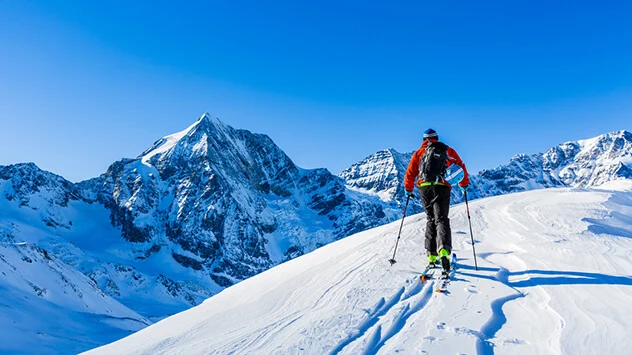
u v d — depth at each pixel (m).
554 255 6.77
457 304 4.72
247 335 4.86
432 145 6.57
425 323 4.22
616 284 4.93
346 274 6.98
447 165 6.54
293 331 4.61
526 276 5.69
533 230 9.38
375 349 3.82
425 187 6.45
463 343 3.67
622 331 3.61
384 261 7.28
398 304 4.96
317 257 10.17
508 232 9.48
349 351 3.82
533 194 16.25
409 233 9.84
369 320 4.57
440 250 5.87
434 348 3.62
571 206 12.09
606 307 4.21
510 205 13.38
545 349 3.51
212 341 5.00
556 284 5.17
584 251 6.87
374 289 5.69
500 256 7.09
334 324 4.54
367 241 10.00
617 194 14.73
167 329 7.06
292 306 6.21
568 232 8.85
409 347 3.70
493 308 4.53
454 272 6.14
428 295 5.22
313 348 4.00
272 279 9.23
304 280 7.53
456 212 13.13
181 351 4.87
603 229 9.18
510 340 3.75
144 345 5.83
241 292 8.97
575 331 3.71
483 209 13.38
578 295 4.68
